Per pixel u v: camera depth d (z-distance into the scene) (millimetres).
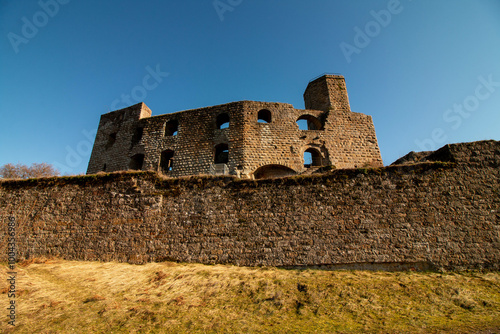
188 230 12523
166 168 25531
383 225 11625
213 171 22562
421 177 12367
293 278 10008
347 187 12398
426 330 6816
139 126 26625
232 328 7102
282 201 12398
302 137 23969
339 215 11906
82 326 7297
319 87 27875
